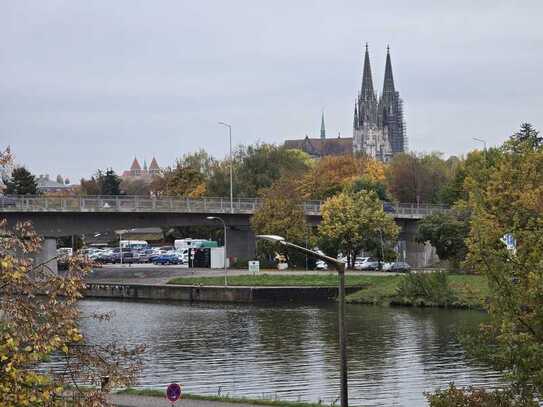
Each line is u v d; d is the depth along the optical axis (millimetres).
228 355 64625
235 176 188500
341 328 33000
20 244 25656
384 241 133000
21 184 182250
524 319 30672
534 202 48469
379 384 52625
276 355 64250
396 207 144500
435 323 81000
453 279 99875
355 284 106188
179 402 41438
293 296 105562
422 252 148125
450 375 55281
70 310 25375
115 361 32156
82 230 113812
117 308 100500
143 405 40531
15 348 23344
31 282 25047
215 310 97125
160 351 67062
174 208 121438
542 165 64000
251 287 106062
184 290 109812
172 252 161250
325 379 54531
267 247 129750
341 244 131250
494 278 31641
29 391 23750
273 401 41969
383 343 69188
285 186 137125
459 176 151375
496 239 36906
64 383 26344
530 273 30828
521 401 30219
